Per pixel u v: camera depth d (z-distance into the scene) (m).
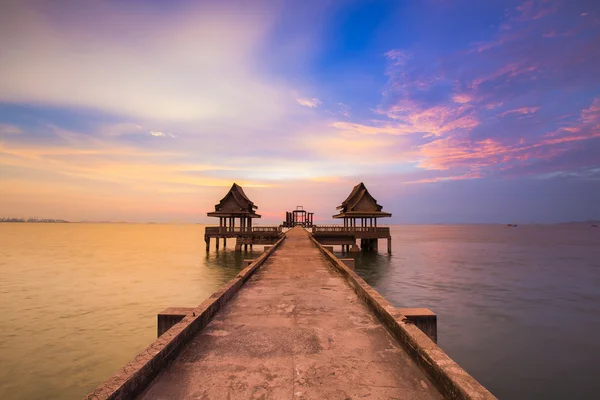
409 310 5.96
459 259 33.56
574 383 8.44
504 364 9.46
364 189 36.38
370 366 3.77
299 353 4.13
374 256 35.62
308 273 10.54
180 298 16.89
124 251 43.28
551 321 13.19
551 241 67.75
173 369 3.64
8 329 12.08
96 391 2.59
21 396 7.61
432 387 3.29
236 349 4.23
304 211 99.31
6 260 32.59
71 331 11.86
